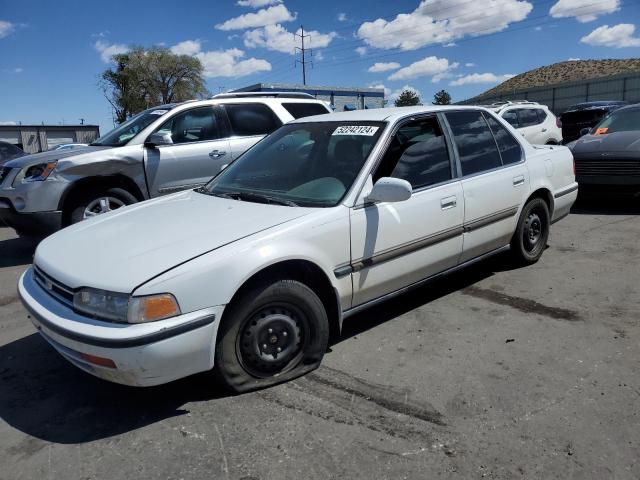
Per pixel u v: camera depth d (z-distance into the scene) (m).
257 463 2.55
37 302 3.06
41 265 3.18
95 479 2.49
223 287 2.84
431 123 4.21
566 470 2.42
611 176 7.58
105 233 3.38
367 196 3.52
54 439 2.81
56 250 3.28
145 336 2.62
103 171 6.29
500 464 2.48
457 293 4.70
